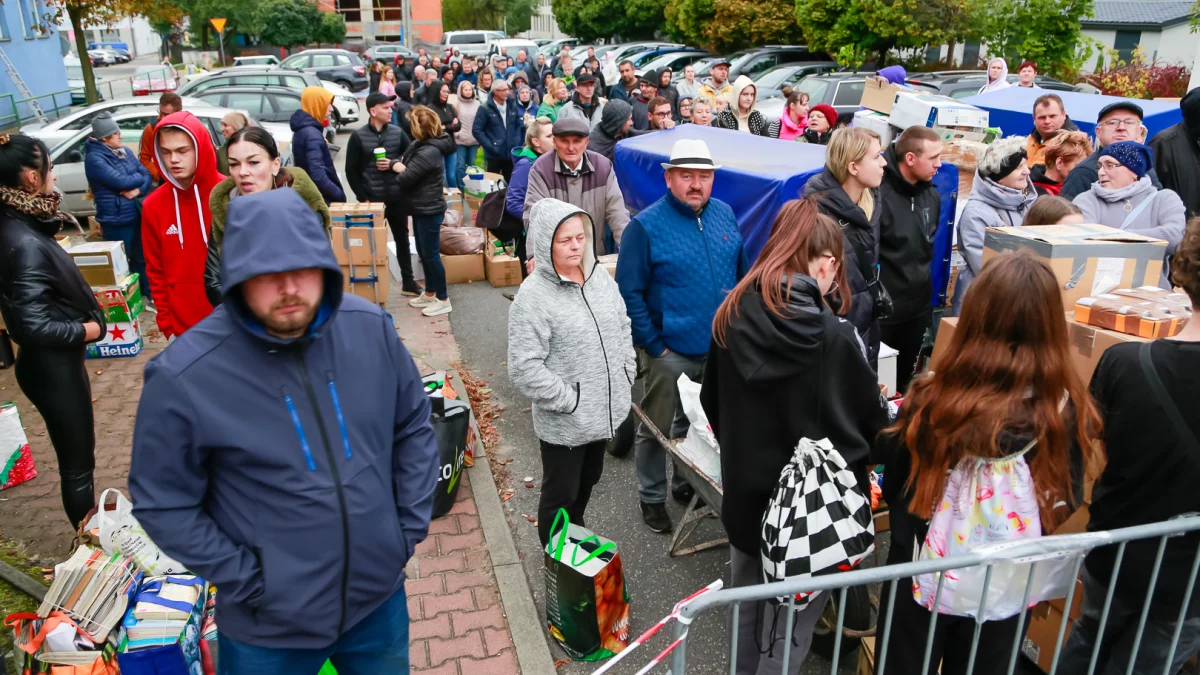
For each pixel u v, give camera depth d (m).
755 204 4.64
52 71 22.59
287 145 11.60
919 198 4.41
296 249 1.83
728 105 9.07
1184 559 2.25
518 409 5.45
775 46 21.25
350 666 2.29
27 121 18.42
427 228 6.95
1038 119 6.20
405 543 2.21
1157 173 5.14
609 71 17.12
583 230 3.29
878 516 3.26
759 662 2.74
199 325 1.94
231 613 2.06
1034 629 2.95
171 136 3.57
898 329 4.61
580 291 3.37
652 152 5.76
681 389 3.65
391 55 34.50
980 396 2.08
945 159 5.95
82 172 9.80
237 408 1.91
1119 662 2.44
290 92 15.46
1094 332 2.75
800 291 2.48
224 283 1.81
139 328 6.55
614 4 35.59
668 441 3.71
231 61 43.44
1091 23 29.59
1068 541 2.06
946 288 5.21
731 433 2.70
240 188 3.63
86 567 2.87
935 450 2.18
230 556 1.95
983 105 8.30
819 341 2.45
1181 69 21.91
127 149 7.18
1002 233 3.33
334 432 2.01
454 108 12.09
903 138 4.27
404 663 2.36
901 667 2.42
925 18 18.33
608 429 3.48
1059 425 2.07
